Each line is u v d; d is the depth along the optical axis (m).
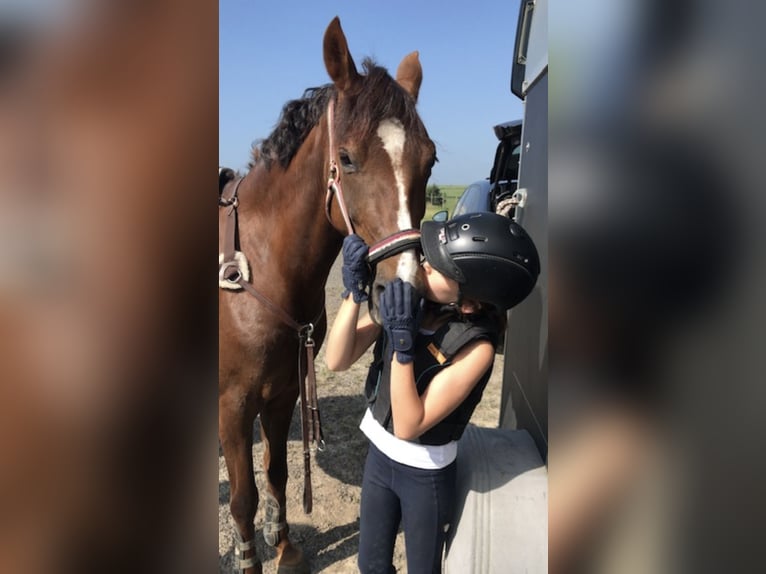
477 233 1.22
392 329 1.21
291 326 1.75
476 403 1.36
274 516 2.11
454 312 1.37
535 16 2.30
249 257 1.77
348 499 2.60
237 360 1.73
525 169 2.42
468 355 1.28
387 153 1.41
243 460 1.79
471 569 1.27
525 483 1.42
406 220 1.38
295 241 1.71
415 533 1.36
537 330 1.86
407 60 1.92
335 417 3.46
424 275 1.32
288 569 2.08
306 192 1.68
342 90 1.54
